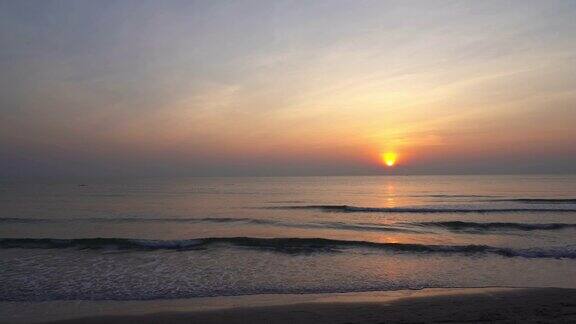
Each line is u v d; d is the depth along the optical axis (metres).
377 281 11.97
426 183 104.31
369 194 60.53
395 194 59.62
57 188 81.56
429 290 10.98
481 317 8.49
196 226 24.81
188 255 15.67
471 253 15.69
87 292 10.74
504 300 9.85
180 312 9.09
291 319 8.55
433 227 23.78
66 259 14.88
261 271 13.18
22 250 16.56
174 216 30.41
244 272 13.04
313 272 13.05
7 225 25.00
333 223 26.09
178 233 22.02
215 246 17.38
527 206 35.78
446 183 101.06
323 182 123.94
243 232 22.38
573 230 21.95
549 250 15.87
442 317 8.54
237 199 50.28
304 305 9.59
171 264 14.14
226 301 10.02
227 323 8.33
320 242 17.80
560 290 10.73
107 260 14.75
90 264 14.09
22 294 10.52
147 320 8.55
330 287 11.34
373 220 27.69
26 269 13.29
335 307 9.41
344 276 12.54
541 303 9.52
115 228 23.80
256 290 11.03
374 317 8.61
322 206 37.72
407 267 13.68
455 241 18.98
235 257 15.34
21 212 33.12
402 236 20.80
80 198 50.75
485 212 31.73
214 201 46.41
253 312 9.05
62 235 21.16
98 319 8.62
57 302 9.88
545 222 25.67
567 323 8.02
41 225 25.02
